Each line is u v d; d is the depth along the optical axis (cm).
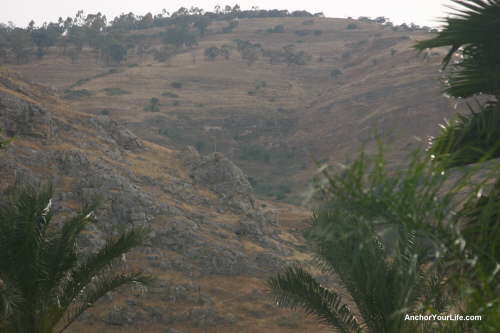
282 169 19938
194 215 6650
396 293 1023
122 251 2020
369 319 1281
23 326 1841
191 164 8094
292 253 6650
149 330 4681
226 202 7444
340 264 1263
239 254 6003
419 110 19025
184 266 5653
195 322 4900
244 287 5556
